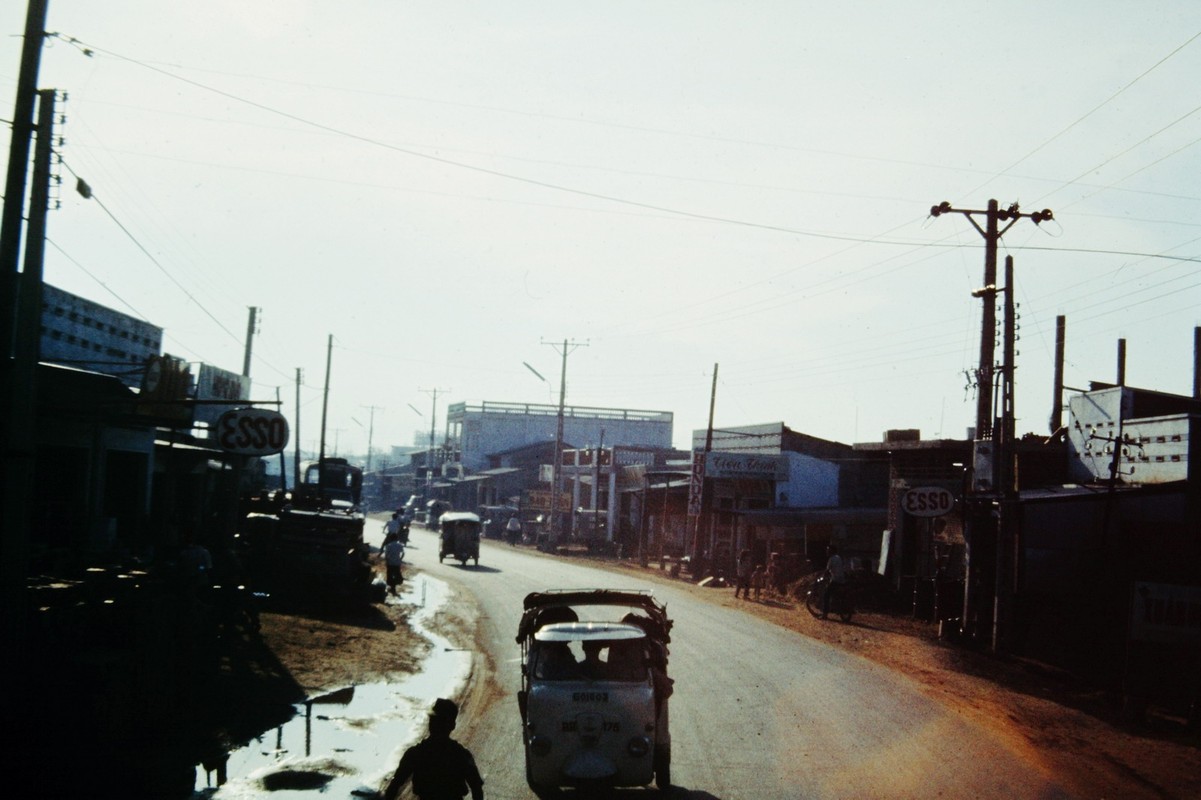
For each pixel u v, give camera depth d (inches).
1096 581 805.9
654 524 2170.3
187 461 1334.9
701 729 542.0
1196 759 499.2
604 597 513.0
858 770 453.1
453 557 1984.5
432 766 288.2
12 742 432.5
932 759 475.2
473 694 652.7
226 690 588.1
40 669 489.1
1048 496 866.8
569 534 2491.4
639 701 410.6
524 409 4114.2
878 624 1055.0
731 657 808.9
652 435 4232.3
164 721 491.2
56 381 748.0
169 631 539.5
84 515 892.0
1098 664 775.7
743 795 412.2
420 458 5002.5
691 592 1429.6
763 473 1642.5
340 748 480.4
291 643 770.8
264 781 416.2
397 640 876.6
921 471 1182.9
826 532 1432.1
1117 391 956.6
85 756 427.2
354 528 1042.7
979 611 907.4
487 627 1016.9
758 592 1349.7
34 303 506.0
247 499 1348.4
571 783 400.2
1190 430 825.5
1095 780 444.8
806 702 620.7
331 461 2185.0
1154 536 780.6
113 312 1075.9
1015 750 498.3
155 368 829.8
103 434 985.5
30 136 514.3
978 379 887.7
